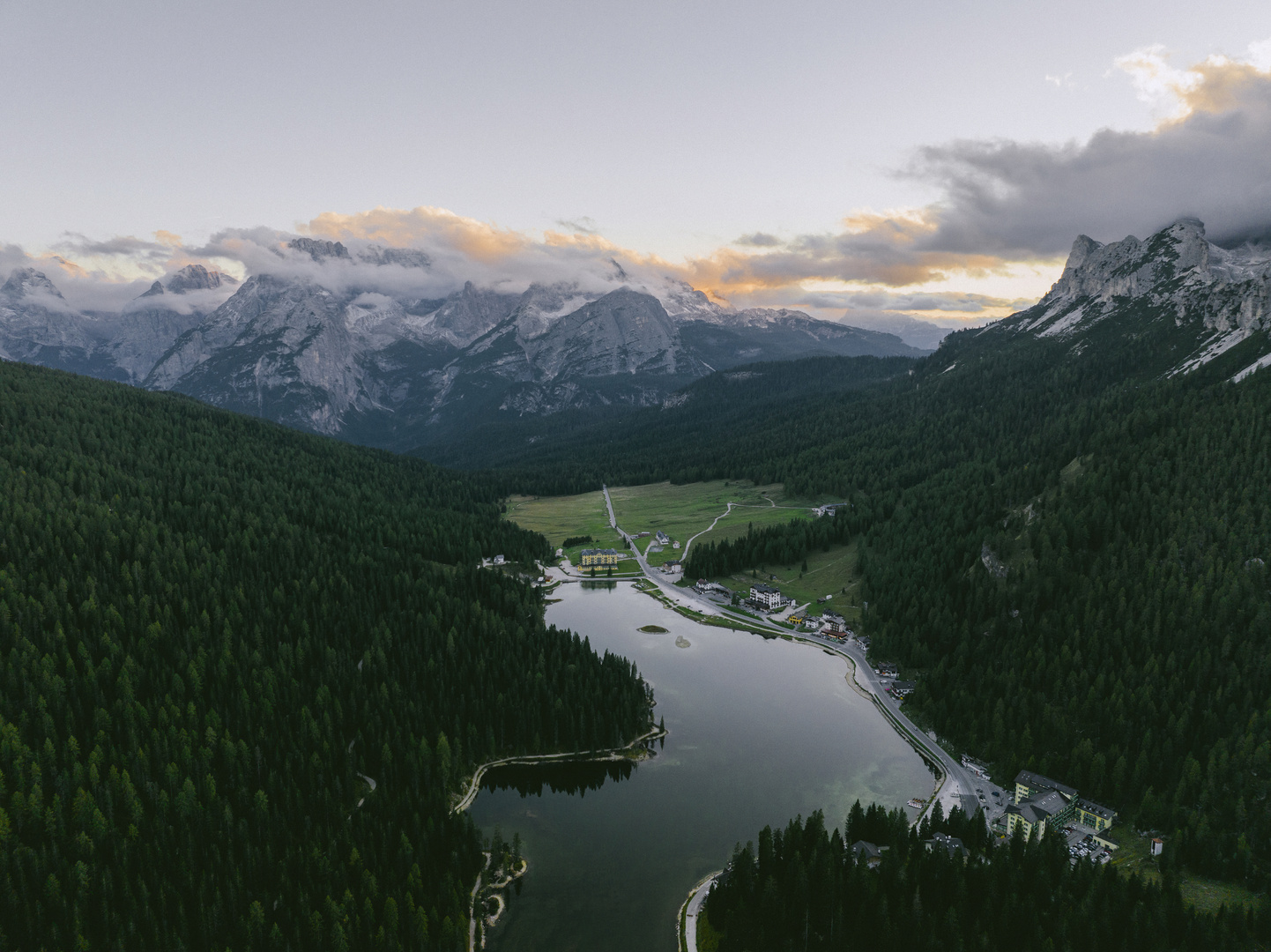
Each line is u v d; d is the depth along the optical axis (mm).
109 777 121312
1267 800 117438
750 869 108000
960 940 92750
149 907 100688
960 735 155875
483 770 148875
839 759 152375
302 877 109688
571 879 117000
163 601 171875
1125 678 149875
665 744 158875
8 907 97438
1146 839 118562
